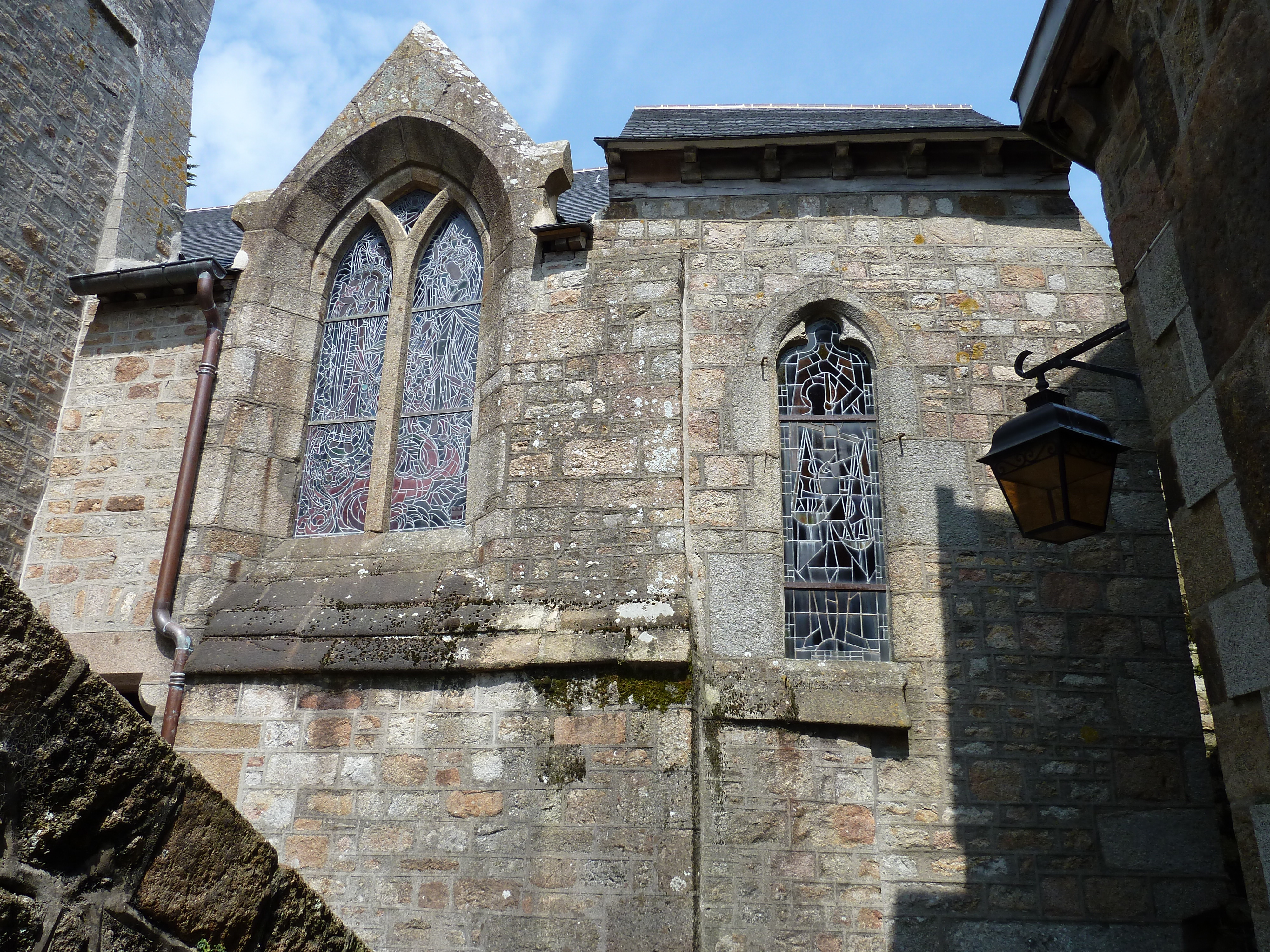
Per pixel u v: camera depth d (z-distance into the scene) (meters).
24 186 7.93
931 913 5.95
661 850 5.59
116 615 7.16
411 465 7.51
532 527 6.54
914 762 6.26
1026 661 6.47
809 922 5.92
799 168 7.76
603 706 5.93
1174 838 6.09
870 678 6.43
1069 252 7.50
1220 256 3.52
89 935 2.38
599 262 7.22
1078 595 6.61
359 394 7.88
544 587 6.36
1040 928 5.91
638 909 5.49
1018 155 7.65
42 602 7.35
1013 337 7.28
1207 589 3.94
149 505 7.52
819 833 6.10
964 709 6.37
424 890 5.80
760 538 6.80
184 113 9.93
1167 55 3.93
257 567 7.25
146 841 2.55
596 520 6.48
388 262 8.25
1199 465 4.00
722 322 7.38
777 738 6.29
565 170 7.70
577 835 5.71
